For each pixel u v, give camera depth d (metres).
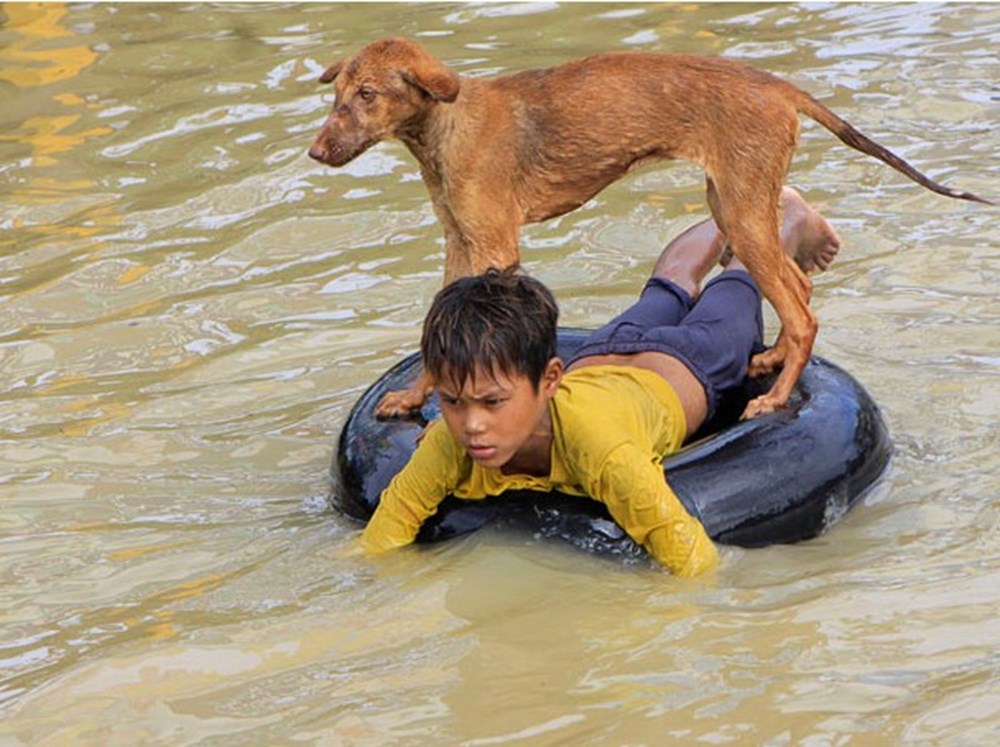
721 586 7.16
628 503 7.14
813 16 15.27
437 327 6.81
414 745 6.14
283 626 7.03
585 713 6.29
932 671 6.46
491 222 8.10
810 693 6.34
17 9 16.34
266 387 9.63
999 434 8.52
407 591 7.22
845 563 7.38
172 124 13.55
